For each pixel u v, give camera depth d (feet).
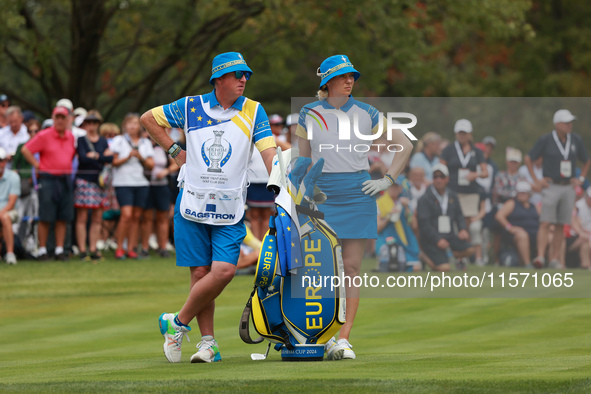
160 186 141.28
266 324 56.59
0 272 122.83
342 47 249.75
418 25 271.90
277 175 56.13
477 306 98.48
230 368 52.70
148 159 137.80
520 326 85.81
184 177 57.72
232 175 56.85
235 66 55.52
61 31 269.44
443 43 320.91
